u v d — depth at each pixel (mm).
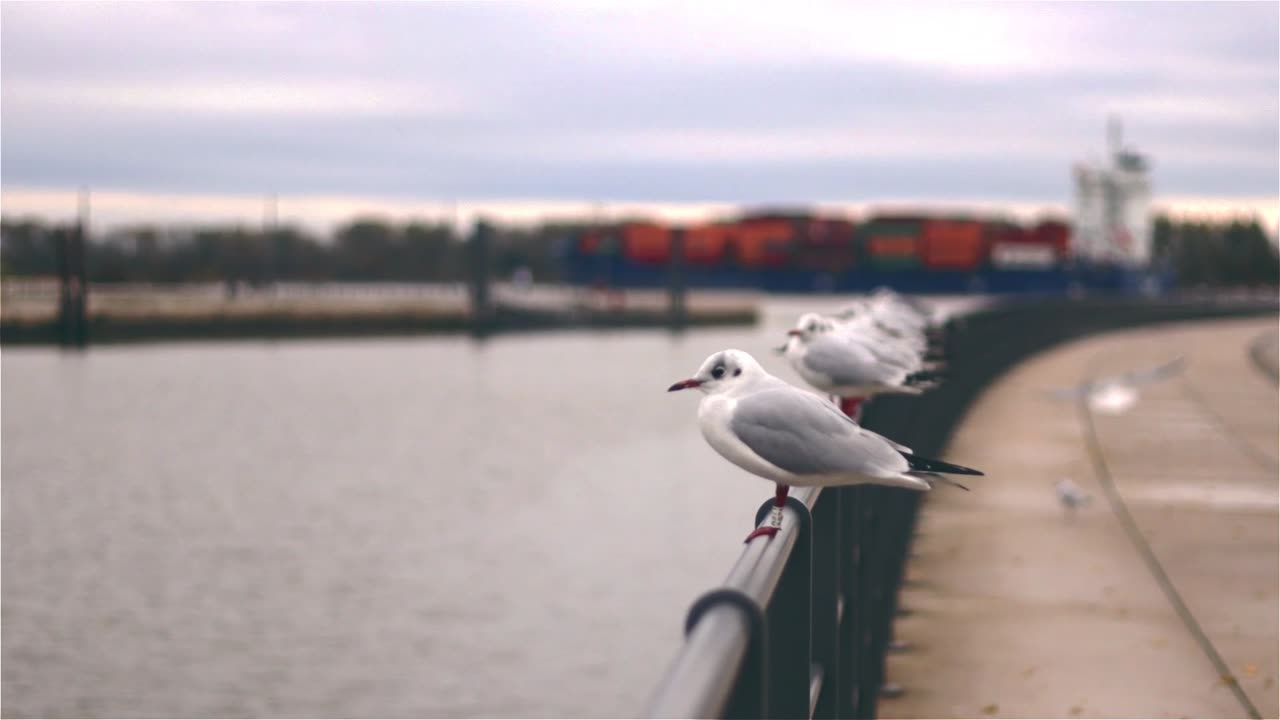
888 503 9359
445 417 73438
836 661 5176
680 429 69250
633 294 152375
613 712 28750
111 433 68125
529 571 38688
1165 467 17875
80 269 106188
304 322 119938
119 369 97875
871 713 7586
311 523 46281
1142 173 157500
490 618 34344
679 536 43281
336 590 37219
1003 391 28656
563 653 31719
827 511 5148
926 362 7922
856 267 157500
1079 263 154500
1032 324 42531
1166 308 76188
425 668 31250
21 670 31906
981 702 8281
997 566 11898
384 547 42219
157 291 119750
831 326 7617
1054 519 14133
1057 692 8453
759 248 157500
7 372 94438
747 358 4684
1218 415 24875
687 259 157875
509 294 145125
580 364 103812
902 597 10828
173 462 59531
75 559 41625
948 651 9367
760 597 2662
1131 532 13484
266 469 57406
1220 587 11125
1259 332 70625
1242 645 9438
